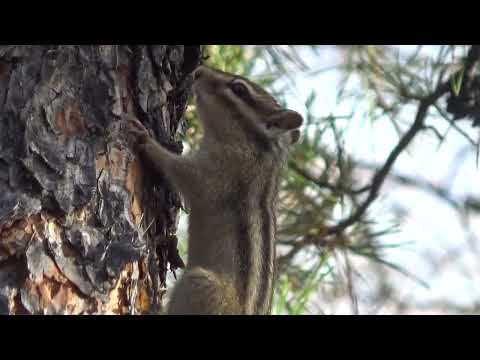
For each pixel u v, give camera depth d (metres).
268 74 9.10
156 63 7.04
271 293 7.76
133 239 6.22
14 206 5.61
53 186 5.80
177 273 8.58
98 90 6.35
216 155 8.20
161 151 7.05
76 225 5.86
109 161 6.32
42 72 6.06
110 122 6.39
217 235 8.05
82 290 5.70
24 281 5.47
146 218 6.79
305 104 8.92
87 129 6.18
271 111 8.44
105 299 5.81
